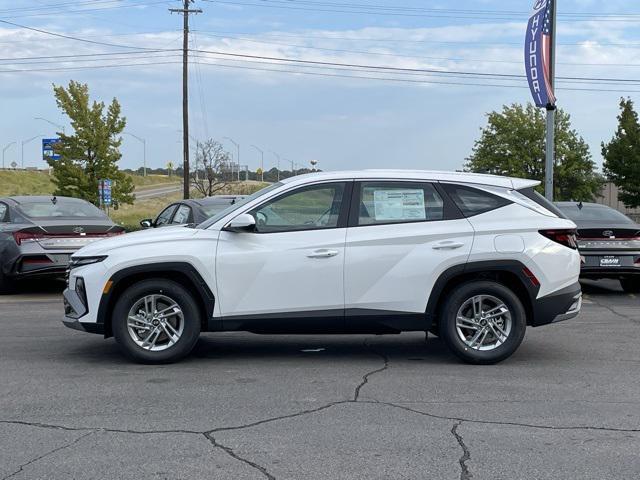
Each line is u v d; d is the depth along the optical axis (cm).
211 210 1170
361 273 678
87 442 478
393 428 508
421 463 442
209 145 5319
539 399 584
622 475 425
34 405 562
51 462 442
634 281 1280
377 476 421
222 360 721
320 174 709
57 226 1180
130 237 701
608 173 4812
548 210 708
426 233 681
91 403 568
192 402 571
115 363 704
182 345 687
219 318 680
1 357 732
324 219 691
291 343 810
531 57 1728
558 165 5047
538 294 688
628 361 723
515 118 5097
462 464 441
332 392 602
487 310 696
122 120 3844
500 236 683
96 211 1325
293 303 679
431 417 534
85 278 680
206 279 675
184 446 470
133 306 683
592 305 1127
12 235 1182
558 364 708
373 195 697
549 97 1725
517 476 422
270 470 430
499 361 698
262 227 690
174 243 680
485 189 703
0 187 8394
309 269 676
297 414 541
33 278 1196
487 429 507
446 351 768
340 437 489
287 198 695
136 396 588
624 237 1170
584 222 1220
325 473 425
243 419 528
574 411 552
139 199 8094
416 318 684
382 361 719
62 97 3719
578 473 427
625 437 491
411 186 698
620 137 4684
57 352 757
